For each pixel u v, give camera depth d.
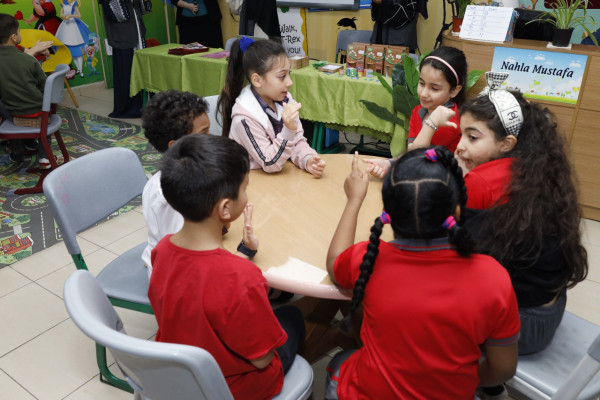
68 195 1.49
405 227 0.88
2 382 1.81
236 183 0.95
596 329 1.33
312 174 1.77
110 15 4.55
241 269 0.92
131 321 2.12
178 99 1.36
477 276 0.87
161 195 1.27
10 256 2.59
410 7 4.12
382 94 3.21
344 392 1.05
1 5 4.88
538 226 1.08
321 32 5.43
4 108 3.37
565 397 0.97
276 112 1.87
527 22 2.93
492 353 0.95
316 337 1.65
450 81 1.95
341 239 1.15
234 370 1.00
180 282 0.95
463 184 0.89
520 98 1.21
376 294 0.92
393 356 0.93
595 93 2.64
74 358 1.93
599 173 2.79
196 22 5.57
